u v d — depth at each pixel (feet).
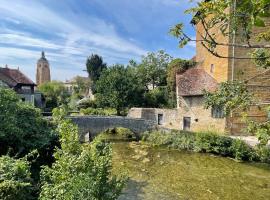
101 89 127.75
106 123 84.28
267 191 42.09
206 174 50.65
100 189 19.97
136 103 122.72
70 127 25.13
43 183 21.53
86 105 140.56
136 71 149.38
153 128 86.33
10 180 18.86
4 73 134.51
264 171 52.70
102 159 21.85
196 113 83.51
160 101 125.18
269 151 57.11
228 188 43.24
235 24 9.69
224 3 9.86
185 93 86.12
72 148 22.94
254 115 63.67
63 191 18.42
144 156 64.54
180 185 44.27
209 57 88.38
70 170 20.26
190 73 94.02
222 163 58.54
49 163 35.45
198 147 69.31
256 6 8.29
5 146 32.83
